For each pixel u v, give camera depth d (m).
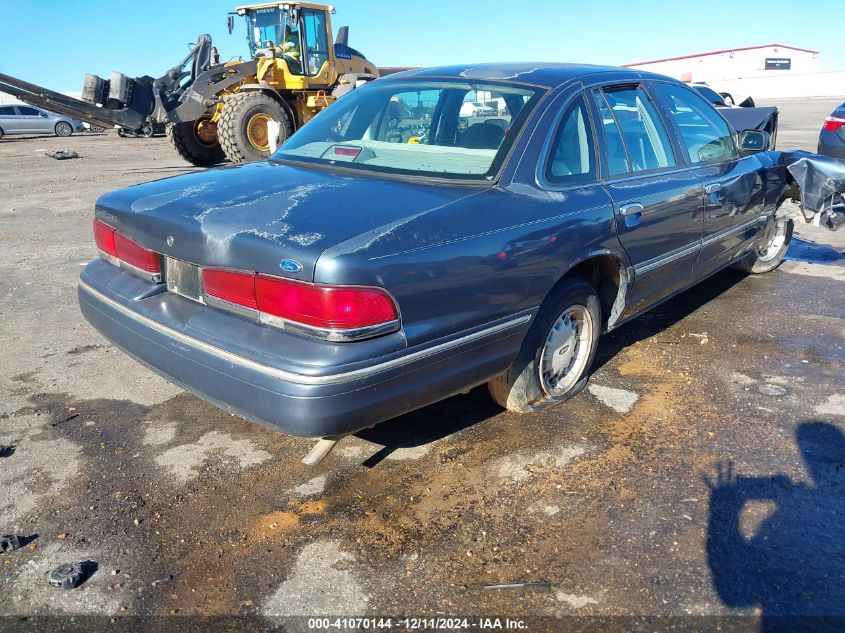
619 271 3.75
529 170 3.24
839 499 2.99
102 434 3.52
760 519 2.86
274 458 3.31
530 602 2.43
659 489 3.05
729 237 4.83
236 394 2.63
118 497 3.01
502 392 3.53
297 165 3.58
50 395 3.94
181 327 2.86
